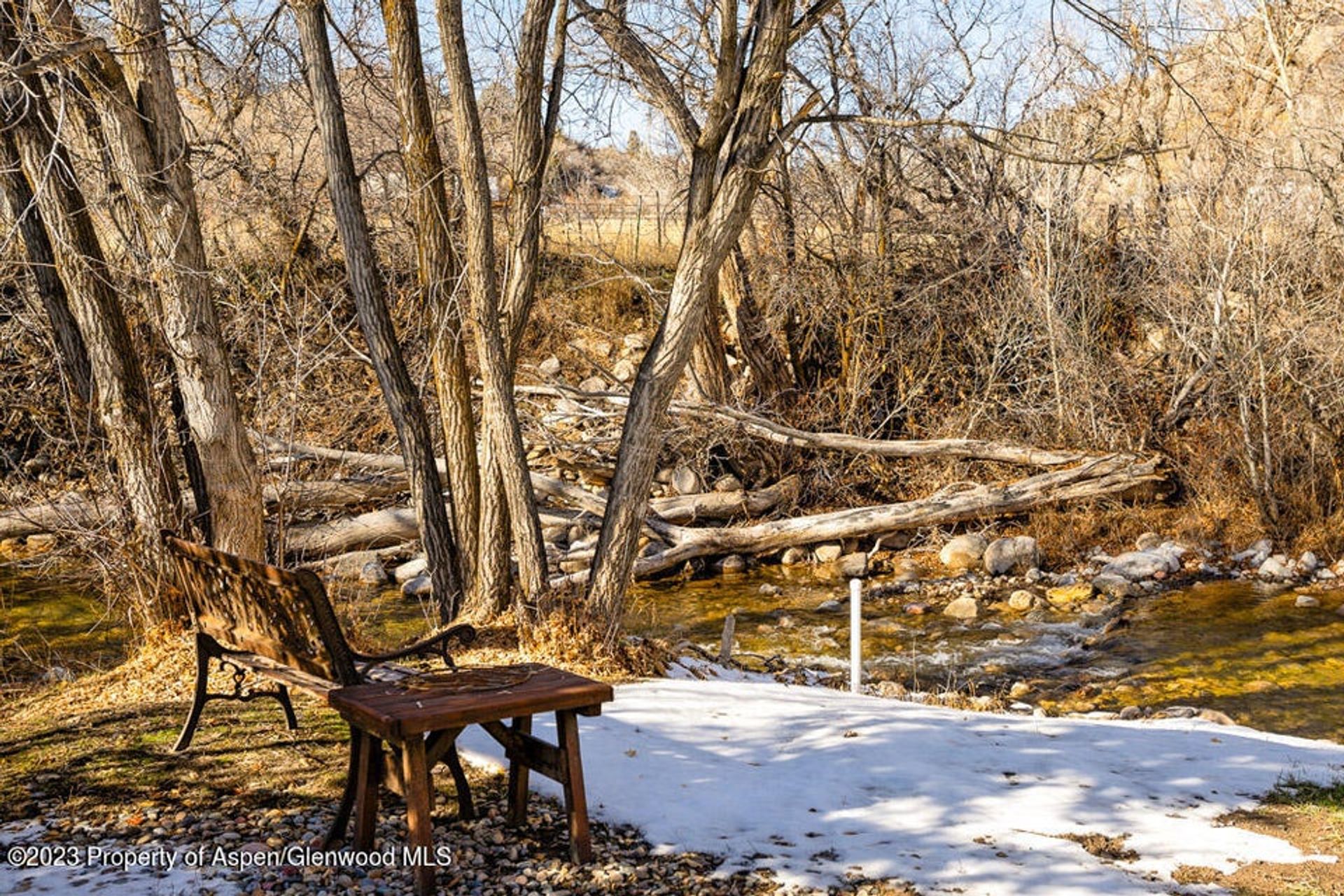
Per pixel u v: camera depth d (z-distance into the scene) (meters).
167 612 10.07
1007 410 20.23
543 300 24.77
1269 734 9.02
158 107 9.49
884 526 18.20
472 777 6.57
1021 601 15.88
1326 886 5.39
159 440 10.17
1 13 9.30
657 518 18.30
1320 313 18.12
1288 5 23.08
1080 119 21.17
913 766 7.00
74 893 5.00
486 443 10.40
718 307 21.83
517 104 10.02
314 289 16.98
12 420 15.34
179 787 6.35
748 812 6.20
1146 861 5.70
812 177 20.95
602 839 5.78
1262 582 16.52
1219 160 19.11
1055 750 7.58
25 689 10.43
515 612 10.55
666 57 12.97
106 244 12.26
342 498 16.95
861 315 20.73
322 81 10.39
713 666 11.68
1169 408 19.98
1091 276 20.73
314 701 8.10
